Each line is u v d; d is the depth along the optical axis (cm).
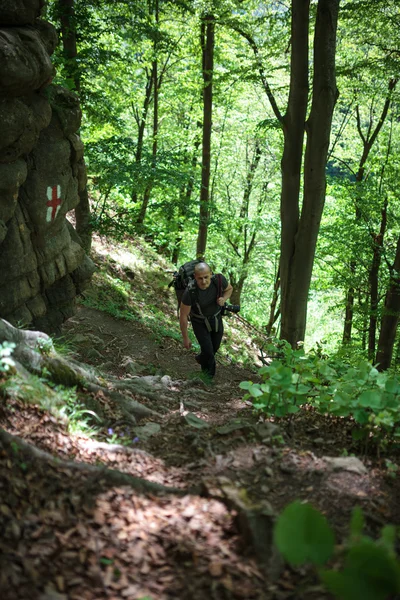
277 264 2283
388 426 404
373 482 359
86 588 235
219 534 280
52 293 675
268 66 1367
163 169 1288
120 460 375
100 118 1169
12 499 277
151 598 231
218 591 242
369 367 496
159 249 1992
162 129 2067
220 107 2017
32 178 587
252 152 2267
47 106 576
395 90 1514
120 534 274
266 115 2019
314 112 1012
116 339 934
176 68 1938
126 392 568
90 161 1238
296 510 182
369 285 1684
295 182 1083
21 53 501
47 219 611
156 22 1514
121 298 1198
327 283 1842
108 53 1071
